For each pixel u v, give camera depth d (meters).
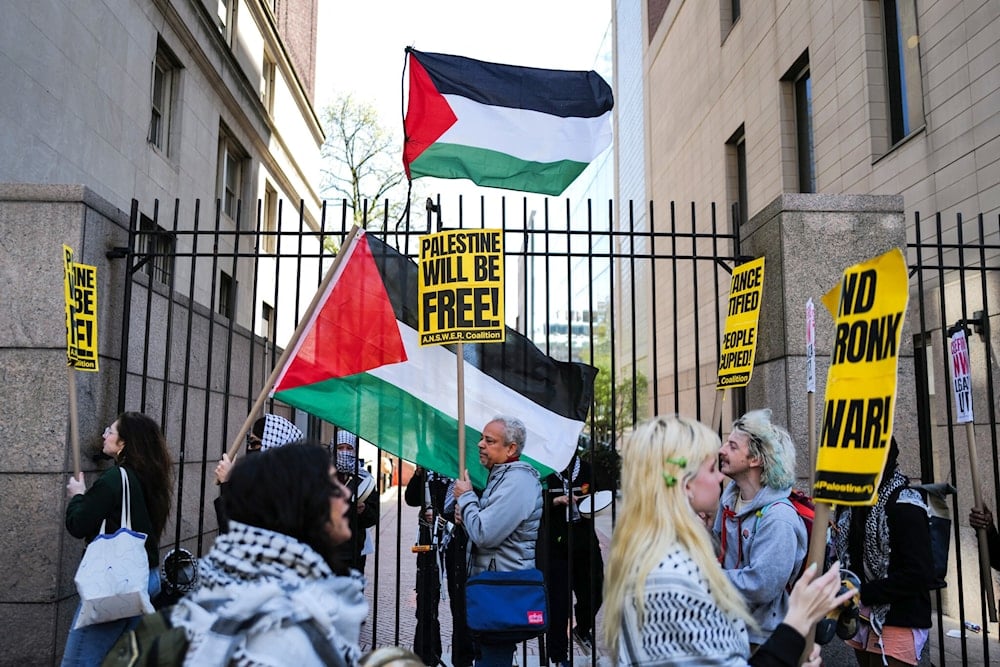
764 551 3.22
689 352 16.53
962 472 7.14
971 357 7.12
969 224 7.35
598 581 6.44
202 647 1.63
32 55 7.98
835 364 2.46
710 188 15.38
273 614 1.66
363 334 5.09
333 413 4.96
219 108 14.19
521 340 5.28
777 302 5.56
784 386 5.42
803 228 5.53
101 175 9.59
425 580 5.84
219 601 1.70
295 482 1.85
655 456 2.37
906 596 3.59
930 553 3.59
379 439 5.01
